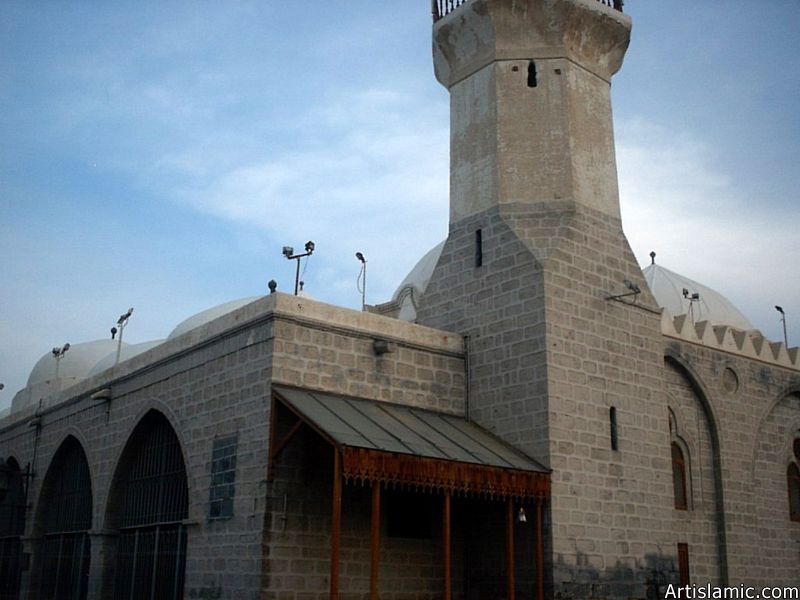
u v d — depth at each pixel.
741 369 31.50
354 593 20.77
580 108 26.27
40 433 35.00
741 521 29.61
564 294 23.80
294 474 20.08
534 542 21.89
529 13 26.12
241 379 21.50
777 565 30.58
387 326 23.14
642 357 25.42
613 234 25.91
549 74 26.17
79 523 30.95
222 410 21.98
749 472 30.55
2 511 37.19
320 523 20.31
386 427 20.22
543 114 25.84
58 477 33.72
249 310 21.80
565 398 22.88
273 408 20.08
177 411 24.09
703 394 29.72
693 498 28.62
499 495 20.55
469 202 26.33
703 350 30.16
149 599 24.33
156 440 26.38
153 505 25.66
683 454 28.95
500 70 26.42
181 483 24.47
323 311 21.78
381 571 21.55
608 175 26.50
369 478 17.94
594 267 24.89
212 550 21.02
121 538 27.02
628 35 27.42
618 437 23.92
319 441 20.70
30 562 32.97
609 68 27.66
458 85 27.62
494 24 26.34
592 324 24.27
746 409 31.23
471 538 23.70
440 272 26.62
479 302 25.08
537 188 25.25
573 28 26.31
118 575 26.64
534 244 24.30
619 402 24.30
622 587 22.73
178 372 24.52
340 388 21.62
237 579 19.81
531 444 22.56
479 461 20.42
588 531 22.38
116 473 27.34
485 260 25.23
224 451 21.47
